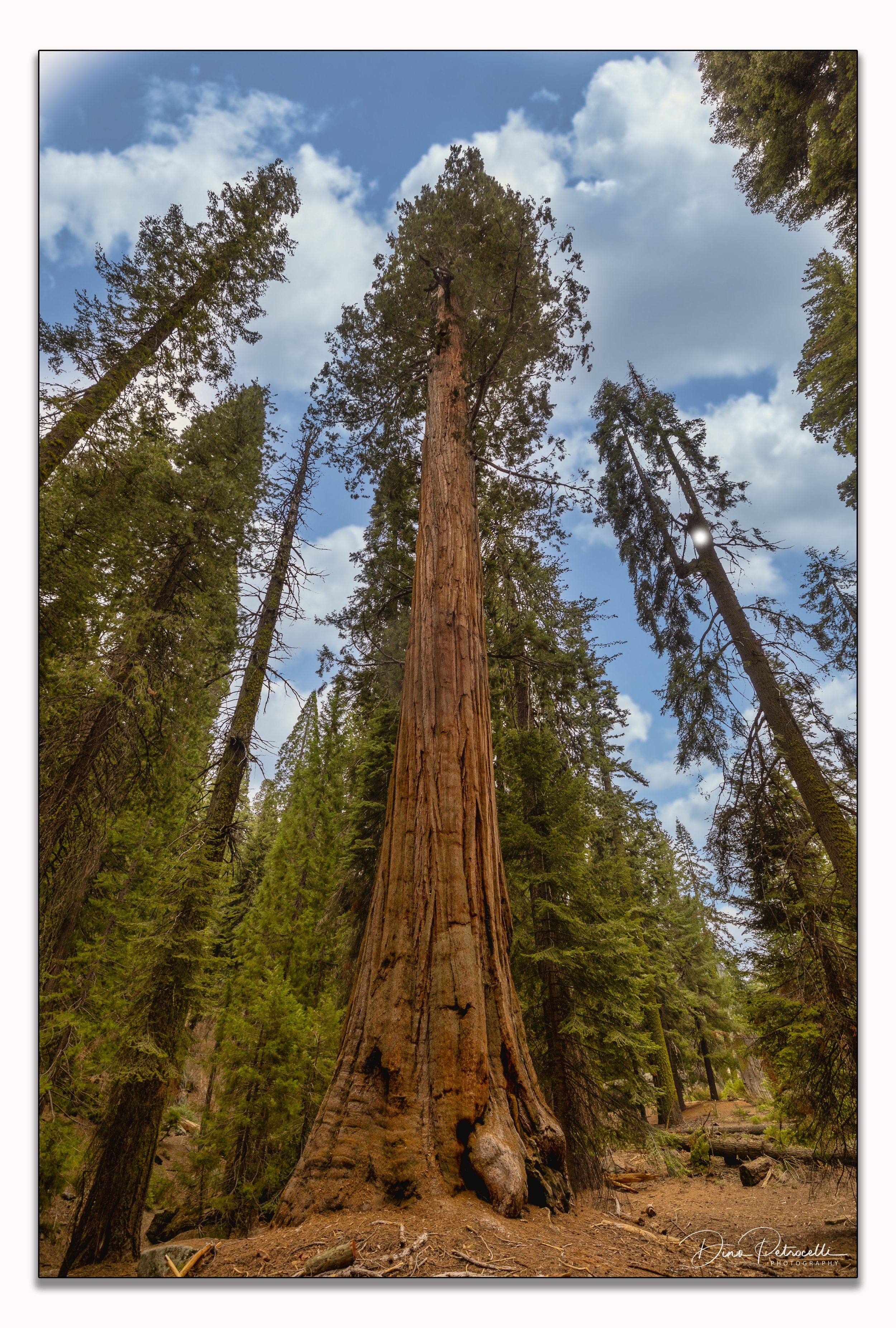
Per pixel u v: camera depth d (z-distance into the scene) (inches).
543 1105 181.9
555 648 499.5
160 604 414.0
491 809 229.3
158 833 585.3
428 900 199.3
